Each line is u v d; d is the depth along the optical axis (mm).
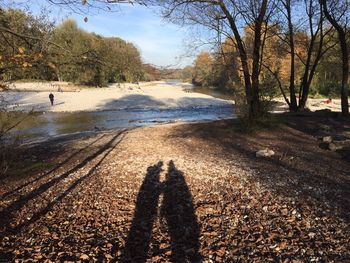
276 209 6176
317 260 4434
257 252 4719
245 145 12375
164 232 5430
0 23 3473
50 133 20078
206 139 13828
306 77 21281
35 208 6582
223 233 5328
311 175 8297
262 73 18625
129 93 48438
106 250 4914
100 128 21656
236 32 14633
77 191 7488
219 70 17859
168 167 9266
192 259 4609
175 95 49031
